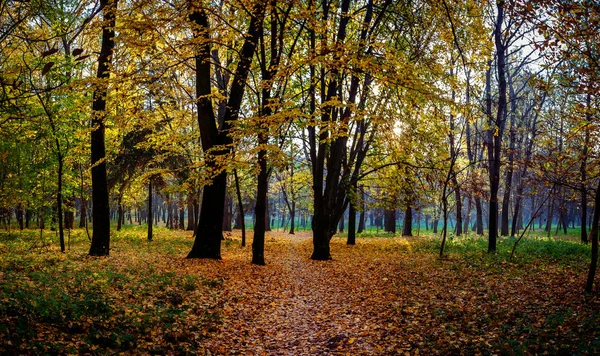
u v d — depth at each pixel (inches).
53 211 1003.9
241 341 302.4
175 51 503.2
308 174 1318.9
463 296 399.2
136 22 435.2
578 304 340.2
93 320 269.6
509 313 325.4
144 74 494.6
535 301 359.3
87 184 1027.3
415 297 411.8
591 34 309.4
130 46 463.5
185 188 612.4
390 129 685.9
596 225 374.9
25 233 1018.1
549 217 1558.8
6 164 807.1
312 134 843.4
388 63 468.8
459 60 670.5
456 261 642.8
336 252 878.4
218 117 1000.2
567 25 307.9
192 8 441.7
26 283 330.6
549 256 634.8
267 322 352.8
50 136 641.6
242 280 496.7
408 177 856.3
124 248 744.3
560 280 439.2
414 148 746.2
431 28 659.4
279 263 703.7
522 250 729.0
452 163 701.9
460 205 1190.9
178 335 285.7
